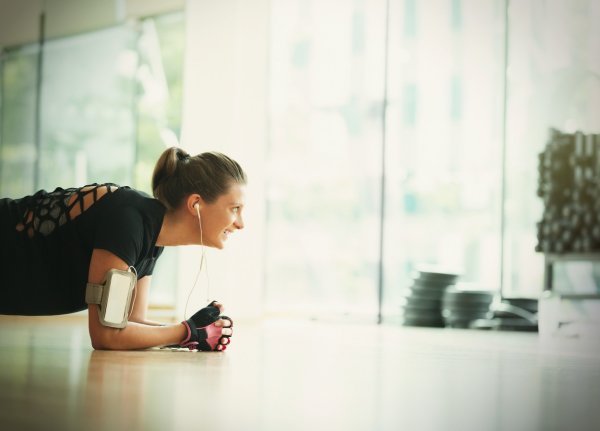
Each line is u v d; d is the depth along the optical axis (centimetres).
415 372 177
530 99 627
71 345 234
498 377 170
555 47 617
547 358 243
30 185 601
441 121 930
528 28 620
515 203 638
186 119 507
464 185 931
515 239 631
